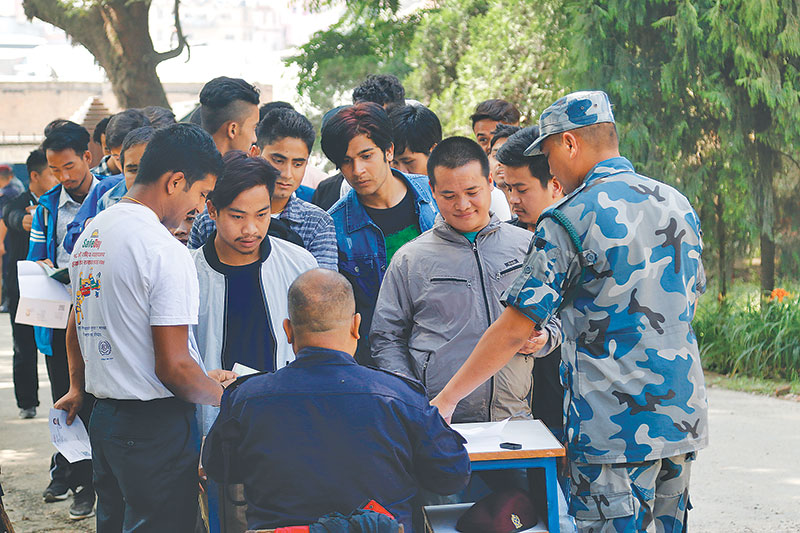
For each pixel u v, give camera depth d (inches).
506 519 112.9
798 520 181.5
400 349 136.5
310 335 104.7
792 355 311.6
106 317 118.8
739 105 336.8
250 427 101.7
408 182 160.6
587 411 110.6
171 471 122.0
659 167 345.7
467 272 133.4
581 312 111.9
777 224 362.6
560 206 112.0
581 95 115.0
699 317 348.2
